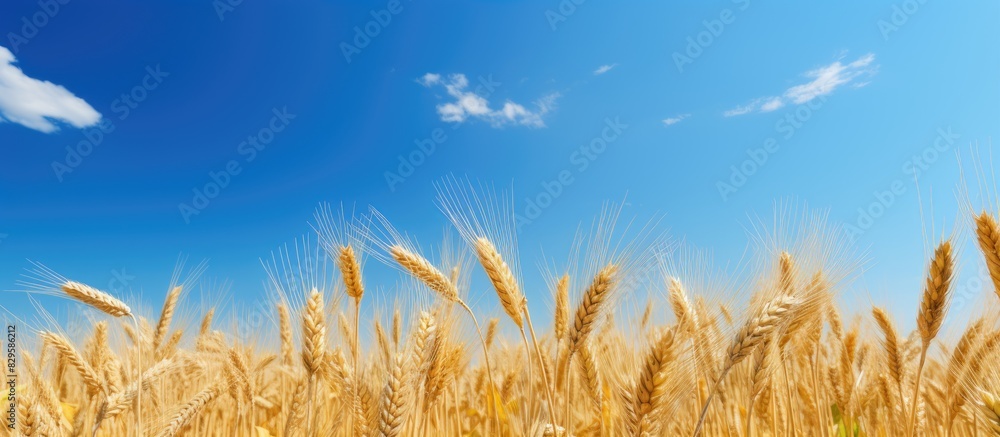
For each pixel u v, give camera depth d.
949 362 4.16
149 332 6.77
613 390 4.54
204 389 5.64
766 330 3.24
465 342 5.40
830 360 6.57
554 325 4.68
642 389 3.37
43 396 4.96
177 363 6.38
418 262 4.81
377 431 3.86
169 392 6.73
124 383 5.92
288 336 7.05
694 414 4.77
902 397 4.75
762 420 5.28
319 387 5.52
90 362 6.38
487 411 7.10
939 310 3.50
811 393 6.28
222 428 6.72
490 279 4.32
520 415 5.12
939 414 5.56
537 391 5.23
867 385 6.61
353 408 4.63
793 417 5.29
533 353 6.15
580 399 6.18
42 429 4.39
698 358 3.78
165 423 5.28
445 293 4.82
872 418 6.43
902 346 4.80
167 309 6.86
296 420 5.13
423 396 4.61
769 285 3.96
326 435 5.05
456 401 5.43
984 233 3.26
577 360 4.78
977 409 3.05
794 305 3.41
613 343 4.97
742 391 5.09
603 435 4.45
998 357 3.36
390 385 3.93
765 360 3.65
